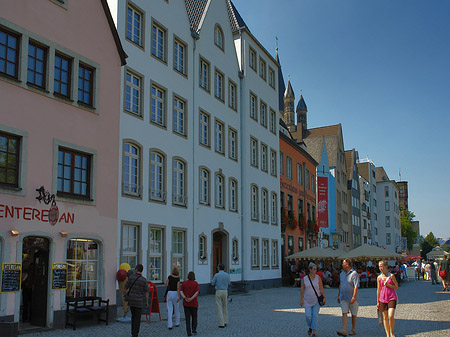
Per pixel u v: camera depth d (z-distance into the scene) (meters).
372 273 37.72
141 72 22.23
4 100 13.06
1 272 12.37
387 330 11.70
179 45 26.05
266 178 35.81
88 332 13.12
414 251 133.88
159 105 23.73
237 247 30.59
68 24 15.32
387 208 110.44
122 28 21.33
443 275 30.34
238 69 33.09
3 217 12.61
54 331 13.24
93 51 16.12
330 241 61.03
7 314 12.43
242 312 18.28
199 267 25.70
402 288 33.97
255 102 35.03
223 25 31.27
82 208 14.92
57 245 13.95
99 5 16.59
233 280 29.72
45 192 13.79
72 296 14.52
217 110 29.25
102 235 15.52
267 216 35.59
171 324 13.81
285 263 39.16
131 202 20.72
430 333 12.94
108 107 16.45
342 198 69.69
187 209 24.94
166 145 23.59
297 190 44.69
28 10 14.04
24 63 13.74
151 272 21.94
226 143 30.12
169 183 23.59
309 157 49.22
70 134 14.88
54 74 14.80
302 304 12.30
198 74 27.27
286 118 89.00
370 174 100.25
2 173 12.88
